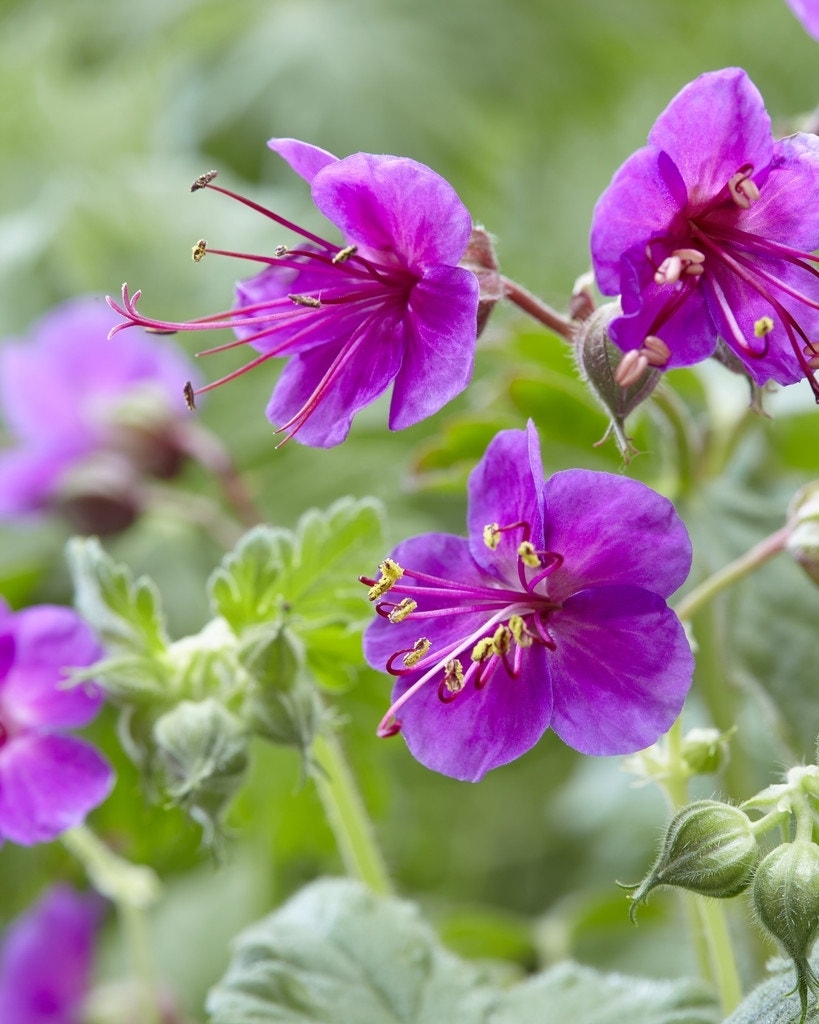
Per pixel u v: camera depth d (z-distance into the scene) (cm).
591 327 34
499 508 35
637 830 52
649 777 37
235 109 68
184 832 45
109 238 60
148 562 53
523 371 43
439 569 35
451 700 34
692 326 34
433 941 39
